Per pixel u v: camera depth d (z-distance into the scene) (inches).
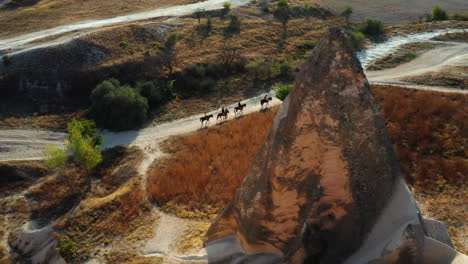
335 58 413.7
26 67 1828.2
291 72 1973.4
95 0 3184.1
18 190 1201.4
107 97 1590.8
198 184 1079.6
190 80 1898.4
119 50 2047.2
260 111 1610.5
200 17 2645.2
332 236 460.8
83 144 1115.9
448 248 431.2
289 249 500.1
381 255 426.3
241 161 1186.0
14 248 957.2
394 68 1968.5
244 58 2085.4
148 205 1010.1
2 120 1605.6
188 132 1496.1
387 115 1334.9
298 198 469.1
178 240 835.4
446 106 1333.7
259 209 499.8
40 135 1530.5
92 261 826.8
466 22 2662.4
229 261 561.6
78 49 1966.0
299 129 434.0
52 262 863.7
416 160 1057.5
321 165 443.5
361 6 3358.8
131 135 1519.4
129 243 861.8
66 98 1771.7
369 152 437.7
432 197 906.1
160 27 2370.8
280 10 2859.3
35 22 2593.5
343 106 422.6
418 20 2974.9
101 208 1007.0
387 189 445.4
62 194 1144.2
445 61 2003.0
